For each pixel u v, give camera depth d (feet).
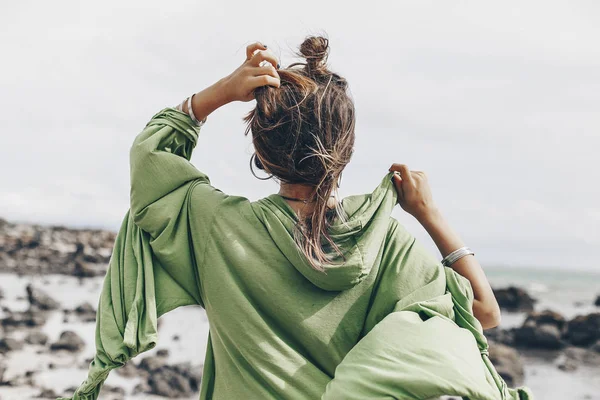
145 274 6.61
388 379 5.59
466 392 5.55
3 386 25.04
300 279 6.34
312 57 6.59
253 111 6.62
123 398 25.26
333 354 6.25
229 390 6.43
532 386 31.01
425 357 5.67
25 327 37.37
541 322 43.75
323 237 6.30
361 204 6.60
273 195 6.58
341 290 6.34
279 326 6.35
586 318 42.14
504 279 124.06
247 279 6.36
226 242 6.45
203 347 34.04
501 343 40.73
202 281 6.53
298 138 6.24
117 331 6.54
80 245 76.95
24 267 69.36
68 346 31.32
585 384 31.50
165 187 6.68
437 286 6.38
